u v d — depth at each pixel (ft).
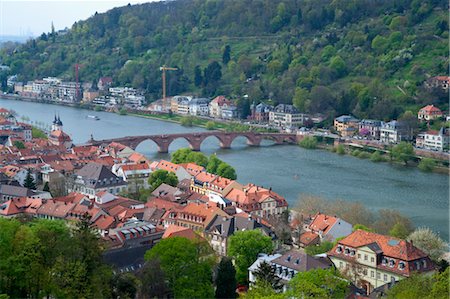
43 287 601.21
